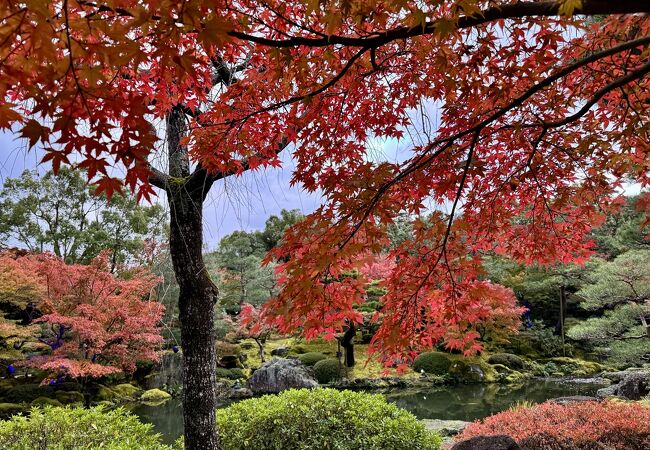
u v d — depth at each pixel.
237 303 19.30
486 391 12.45
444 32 1.55
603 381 13.12
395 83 2.89
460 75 2.51
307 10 1.68
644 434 4.98
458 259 2.74
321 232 2.20
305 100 2.12
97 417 4.10
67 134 1.26
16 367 13.43
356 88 2.80
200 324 3.64
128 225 15.80
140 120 1.30
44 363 10.85
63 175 14.56
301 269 2.10
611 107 2.96
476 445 4.46
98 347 11.38
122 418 4.27
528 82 2.58
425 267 2.74
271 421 4.65
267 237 24.25
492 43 2.35
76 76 1.26
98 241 15.43
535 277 15.84
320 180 2.84
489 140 3.05
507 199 3.20
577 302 18.53
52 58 1.19
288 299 2.20
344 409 4.80
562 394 11.57
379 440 4.41
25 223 15.02
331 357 15.38
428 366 14.30
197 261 3.68
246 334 16.14
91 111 1.31
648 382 8.98
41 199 14.81
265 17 2.23
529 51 2.45
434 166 2.48
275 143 3.05
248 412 4.80
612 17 2.27
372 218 2.23
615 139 2.76
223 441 4.49
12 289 11.16
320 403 4.85
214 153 2.85
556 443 5.04
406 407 10.74
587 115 3.08
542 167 3.04
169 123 3.62
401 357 3.11
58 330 12.48
